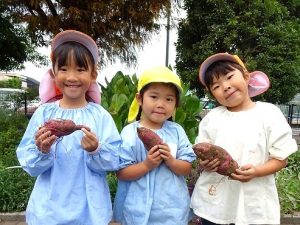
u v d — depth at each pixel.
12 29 4.58
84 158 0.81
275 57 3.80
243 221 0.83
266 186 0.85
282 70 3.80
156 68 0.87
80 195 0.80
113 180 1.53
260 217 0.83
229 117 0.89
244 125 0.86
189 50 4.07
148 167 0.83
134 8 3.77
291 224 1.61
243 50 3.84
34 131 0.82
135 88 1.77
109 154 0.80
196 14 3.98
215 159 0.80
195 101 1.77
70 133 0.75
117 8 3.77
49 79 0.89
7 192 1.66
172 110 0.88
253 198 0.84
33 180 1.73
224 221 0.85
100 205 0.80
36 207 0.79
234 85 0.86
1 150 2.44
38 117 0.84
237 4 3.83
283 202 1.67
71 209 0.78
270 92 3.79
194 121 1.66
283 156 0.83
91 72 0.85
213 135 0.90
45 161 0.77
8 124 3.33
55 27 3.73
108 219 0.81
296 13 4.69
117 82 1.84
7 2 3.79
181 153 0.89
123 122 1.63
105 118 0.86
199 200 0.88
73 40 0.85
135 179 0.85
